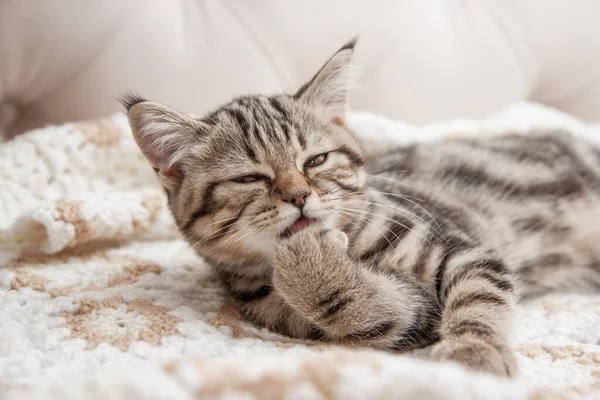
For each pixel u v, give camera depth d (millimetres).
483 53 562
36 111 507
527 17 569
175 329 299
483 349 281
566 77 599
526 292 389
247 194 346
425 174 415
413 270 343
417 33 542
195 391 219
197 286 366
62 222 379
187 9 510
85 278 359
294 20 520
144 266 381
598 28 582
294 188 340
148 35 489
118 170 454
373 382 223
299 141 359
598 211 406
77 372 262
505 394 220
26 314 307
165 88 498
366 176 383
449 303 322
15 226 379
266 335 317
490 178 408
